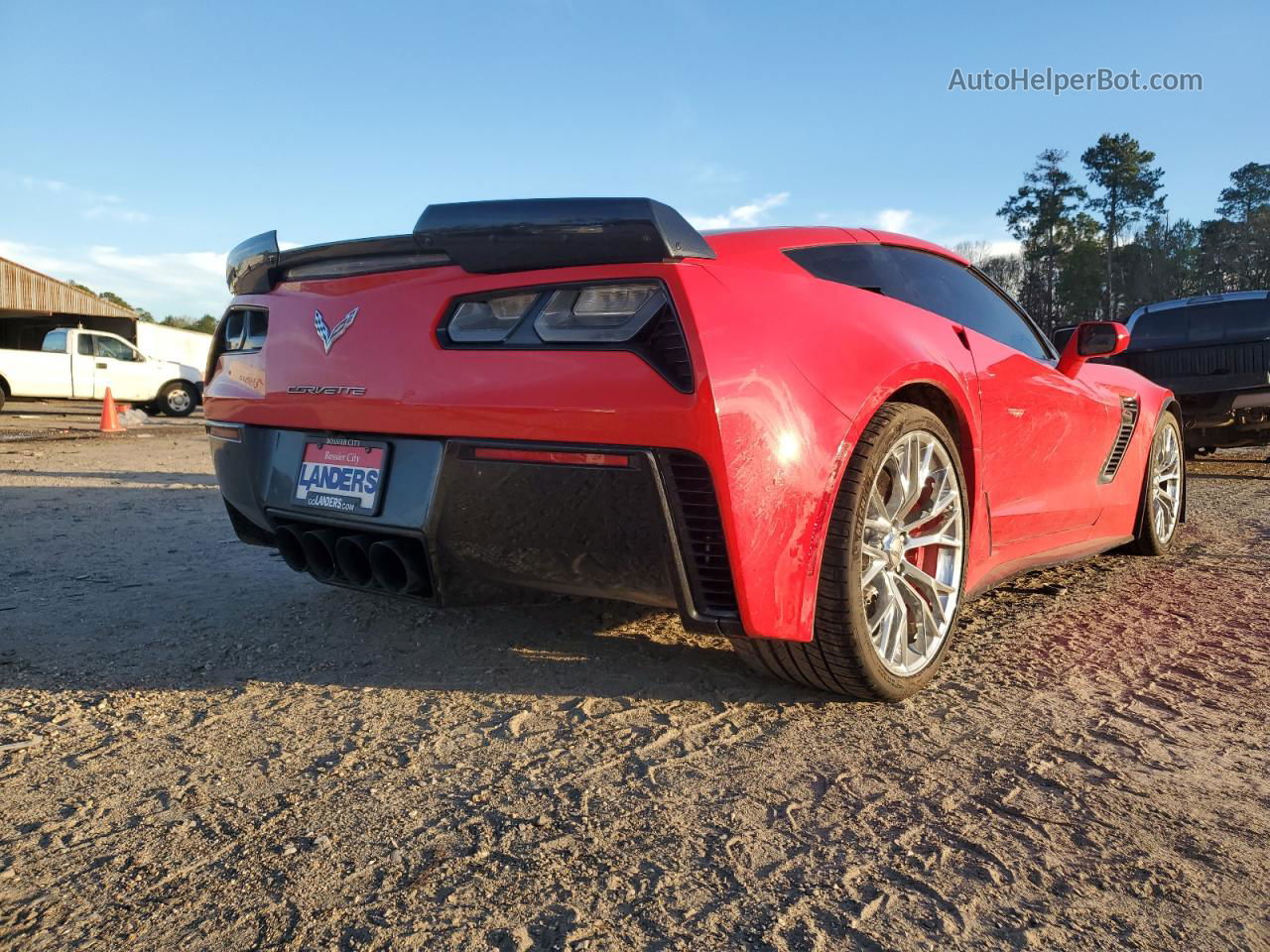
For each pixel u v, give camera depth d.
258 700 2.03
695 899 1.25
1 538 3.97
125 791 1.58
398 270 1.97
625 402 1.63
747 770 1.67
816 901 1.25
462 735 1.83
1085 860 1.36
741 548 1.65
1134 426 3.48
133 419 15.30
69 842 1.41
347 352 1.99
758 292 1.82
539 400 1.70
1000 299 2.98
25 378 15.78
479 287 1.83
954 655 2.39
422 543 1.88
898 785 1.61
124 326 33.88
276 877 1.30
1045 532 2.88
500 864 1.34
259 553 3.69
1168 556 3.81
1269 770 1.69
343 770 1.67
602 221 1.66
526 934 1.17
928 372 2.08
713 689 2.09
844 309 2.01
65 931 1.17
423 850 1.38
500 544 1.82
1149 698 2.07
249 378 2.26
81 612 2.75
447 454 1.82
